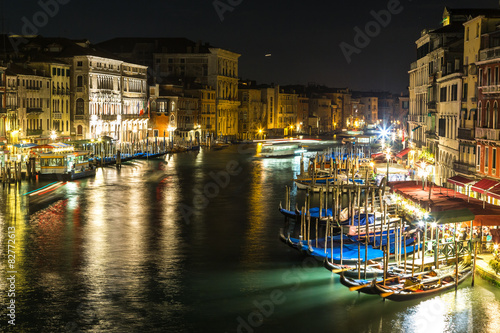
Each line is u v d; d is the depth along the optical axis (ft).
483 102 159.53
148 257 132.67
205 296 110.63
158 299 109.40
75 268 124.67
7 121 291.17
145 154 386.32
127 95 425.69
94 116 376.07
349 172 264.93
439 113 222.89
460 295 106.93
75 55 366.63
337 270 115.85
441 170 215.72
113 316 102.58
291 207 192.85
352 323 99.55
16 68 314.14
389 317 101.19
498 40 164.86
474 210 112.88
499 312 101.19
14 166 248.11
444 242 119.96
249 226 162.91
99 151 360.28
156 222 167.02
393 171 239.91
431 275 110.83
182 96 502.38
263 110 653.30
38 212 179.42
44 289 113.19
